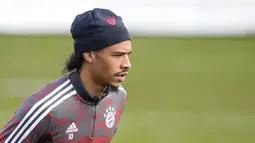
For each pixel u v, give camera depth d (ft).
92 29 41.65
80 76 43.57
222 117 123.44
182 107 131.03
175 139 108.68
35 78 154.61
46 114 41.86
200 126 117.29
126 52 42.22
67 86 43.39
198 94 141.69
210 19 222.48
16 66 167.73
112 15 42.29
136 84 150.71
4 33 211.41
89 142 45.03
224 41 202.39
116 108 47.52
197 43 200.03
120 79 42.75
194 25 222.48
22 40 202.39
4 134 42.50
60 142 43.29
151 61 174.70
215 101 136.05
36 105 41.93
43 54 183.52
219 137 110.63
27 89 143.54
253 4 218.18
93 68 42.75
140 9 226.17
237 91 144.15
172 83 151.84
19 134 41.93
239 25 219.00
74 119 43.29
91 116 44.42
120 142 105.91
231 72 162.20
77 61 43.50
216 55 182.19
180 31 222.07
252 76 158.20
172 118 122.21
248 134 112.57
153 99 137.39
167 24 224.74
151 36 212.02
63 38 207.31
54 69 165.27
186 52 186.29
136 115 123.44
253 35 212.02
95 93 43.83
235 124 118.83
